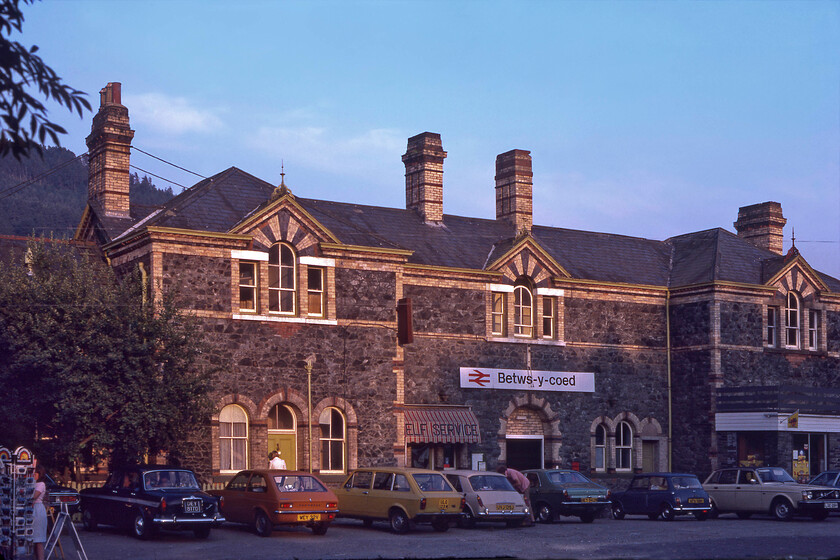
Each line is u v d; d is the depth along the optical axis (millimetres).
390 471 28125
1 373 28656
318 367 34281
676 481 33094
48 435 29609
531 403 39625
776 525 30500
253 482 26797
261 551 22766
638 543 24703
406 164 42844
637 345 42438
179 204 33844
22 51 11430
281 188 34062
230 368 32594
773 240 49000
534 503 32219
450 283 38469
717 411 41062
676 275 44125
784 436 39750
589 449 40781
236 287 33062
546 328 40844
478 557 21609
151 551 22703
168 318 29703
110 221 35281
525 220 43719
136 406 28516
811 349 44125
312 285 34781
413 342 37406
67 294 29125
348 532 27578
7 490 19656
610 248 44906
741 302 42375
